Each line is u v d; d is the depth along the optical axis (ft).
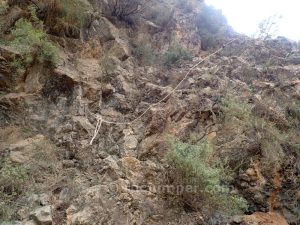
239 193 15.24
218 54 26.50
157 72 23.75
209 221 13.61
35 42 19.07
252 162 15.78
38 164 15.40
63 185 14.61
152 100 20.49
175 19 28.76
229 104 17.48
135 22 28.53
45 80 19.33
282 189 15.57
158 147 16.97
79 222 12.52
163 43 27.68
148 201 13.93
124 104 20.16
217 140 16.79
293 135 17.22
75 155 16.38
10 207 13.17
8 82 18.67
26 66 19.11
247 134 16.65
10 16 20.56
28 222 12.29
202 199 13.89
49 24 21.84
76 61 21.63
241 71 22.09
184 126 17.56
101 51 23.36
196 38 28.73
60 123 17.88
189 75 22.61
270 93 19.89
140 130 18.44
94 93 19.90
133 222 13.05
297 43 28.40
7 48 18.63
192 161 13.92
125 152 16.71
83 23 23.29
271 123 17.30
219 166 15.37
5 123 17.63
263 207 14.93
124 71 22.44
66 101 19.02
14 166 15.11
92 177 15.17
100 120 18.43
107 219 12.84
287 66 23.20
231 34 30.50
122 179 14.37
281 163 15.98
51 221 12.40
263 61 24.34
